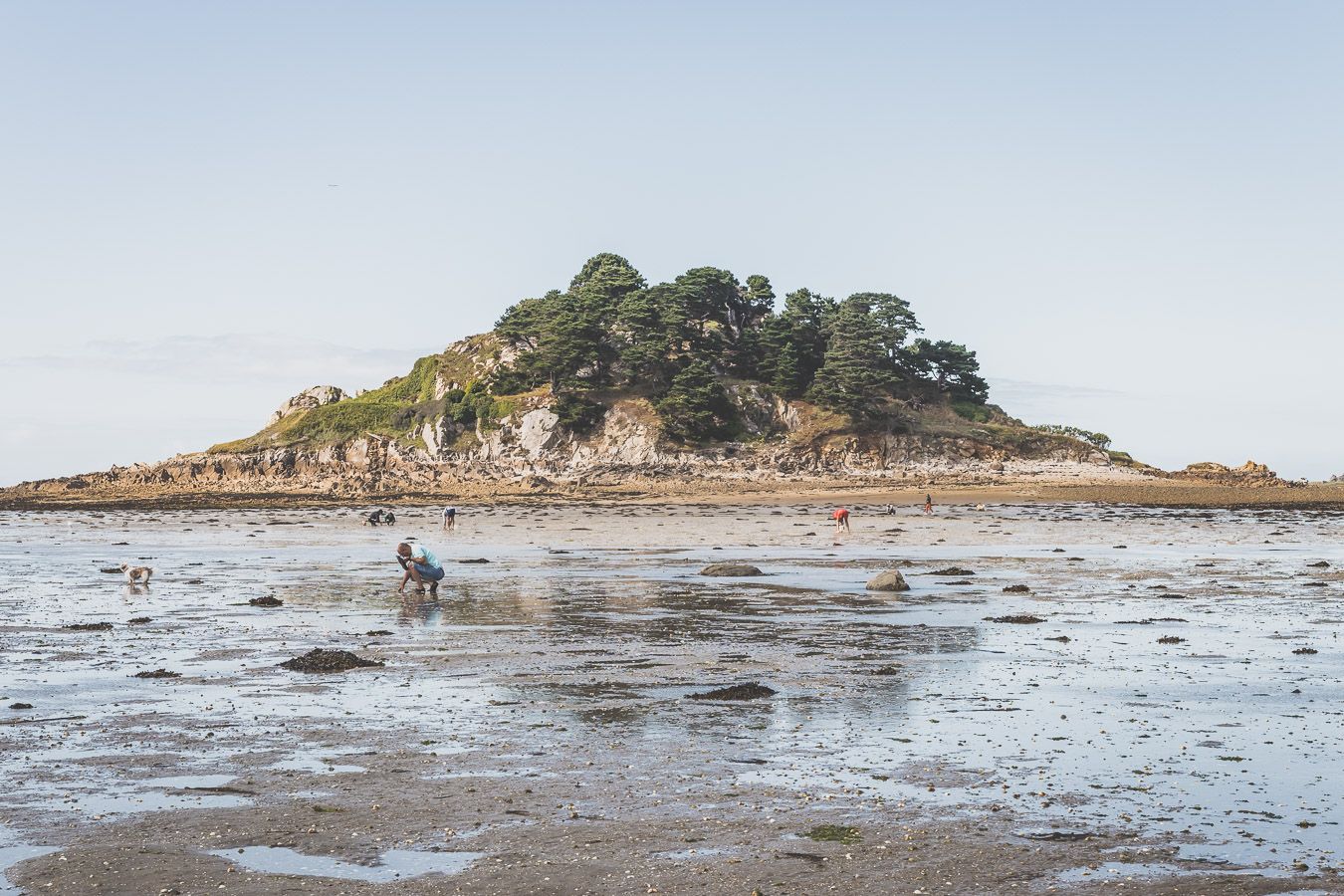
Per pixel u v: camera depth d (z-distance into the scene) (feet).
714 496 410.93
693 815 36.58
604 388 562.25
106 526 261.03
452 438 554.87
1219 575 124.26
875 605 95.35
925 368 616.39
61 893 30.12
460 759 43.73
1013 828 35.29
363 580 120.67
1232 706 53.26
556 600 99.71
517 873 31.48
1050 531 228.02
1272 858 32.58
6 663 66.03
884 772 41.78
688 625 82.69
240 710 52.75
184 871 31.65
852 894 29.96
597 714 51.80
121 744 46.14
